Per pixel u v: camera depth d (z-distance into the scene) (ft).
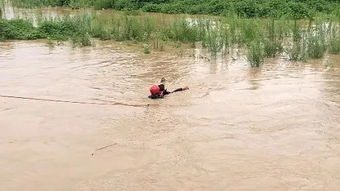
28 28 78.89
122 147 31.68
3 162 29.45
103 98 42.96
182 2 109.40
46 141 32.86
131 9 110.63
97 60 59.67
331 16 80.94
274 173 27.37
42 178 27.30
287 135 33.19
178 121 36.47
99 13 105.40
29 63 57.62
